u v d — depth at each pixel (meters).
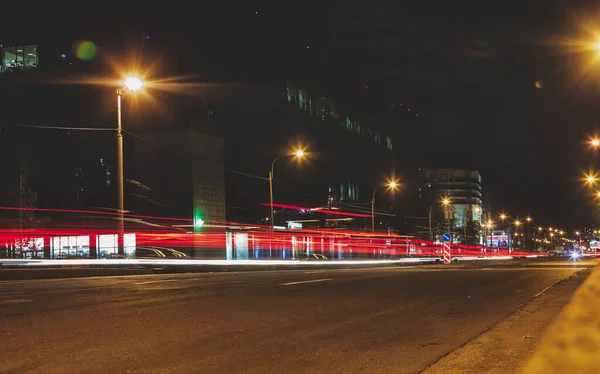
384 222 100.69
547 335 7.99
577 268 25.83
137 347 7.55
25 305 11.75
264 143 68.00
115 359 6.85
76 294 14.07
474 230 140.62
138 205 50.75
